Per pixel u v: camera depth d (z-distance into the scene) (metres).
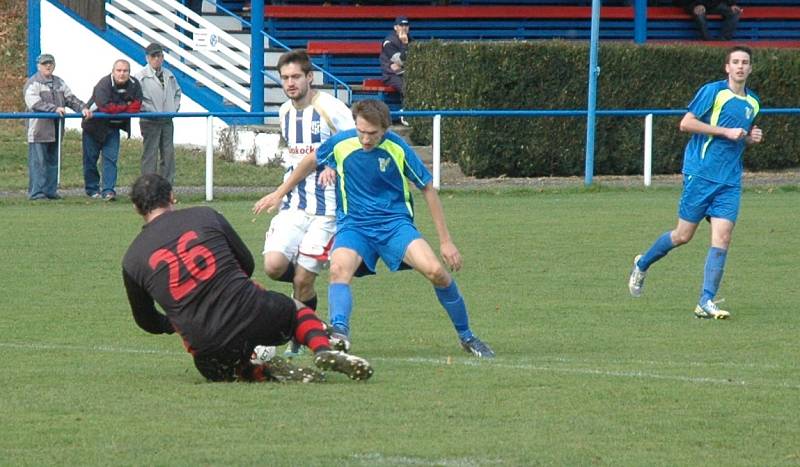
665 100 66.12
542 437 18.58
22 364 24.62
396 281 36.44
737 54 30.52
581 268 38.44
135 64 71.25
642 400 21.11
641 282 32.62
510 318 30.75
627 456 17.62
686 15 85.06
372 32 80.88
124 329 29.16
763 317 30.98
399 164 24.86
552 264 39.12
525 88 63.91
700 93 30.83
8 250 40.91
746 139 30.56
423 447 17.91
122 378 23.05
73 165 63.44
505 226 47.12
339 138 24.94
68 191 56.94
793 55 67.81
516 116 62.22
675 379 22.95
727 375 23.47
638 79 65.62
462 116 61.12
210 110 70.25
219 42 71.44
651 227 46.84
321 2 82.06
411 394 21.44
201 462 17.09
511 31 82.81
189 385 22.25
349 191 25.03
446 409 20.31
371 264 25.22
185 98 70.19
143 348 26.77
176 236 21.70
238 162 65.50
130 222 47.28
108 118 52.91
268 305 21.83
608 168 65.81
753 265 39.12
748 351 26.44
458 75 64.25
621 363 24.77
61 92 53.28
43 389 21.91
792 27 88.00
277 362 22.77
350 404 20.61
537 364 24.58
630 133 65.31
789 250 41.84
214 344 21.62
